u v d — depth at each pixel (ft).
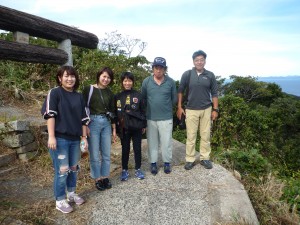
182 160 15.75
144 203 10.91
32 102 21.01
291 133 70.18
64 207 9.88
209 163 14.38
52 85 24.41
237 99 23.98
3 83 21.35
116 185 12.36
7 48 10.91
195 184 12.68
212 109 14.08
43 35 12.91
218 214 10.37
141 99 12.41
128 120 12.09
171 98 13.41
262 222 11.44
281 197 14.02
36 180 12.23
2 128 13.38
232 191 12.12
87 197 11.18
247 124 24.08
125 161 12.75
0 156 12.75
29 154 13.71
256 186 14.15
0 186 11.41
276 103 81.71
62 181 9.62
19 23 11.36
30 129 14.12
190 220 9.98
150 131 13.34
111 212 10.19
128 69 27.37
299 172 26.18
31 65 24.45
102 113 11.20
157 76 12.75
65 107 9.32
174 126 27.32
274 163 25.48
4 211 9.45
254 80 98.12
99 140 11.32
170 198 11.39
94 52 27.12
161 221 9.86
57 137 9.29
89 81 23.72
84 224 9.41
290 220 11.78
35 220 9.12
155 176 13.43
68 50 14.15
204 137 14.21
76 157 9.99
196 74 13.64
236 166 15.81
